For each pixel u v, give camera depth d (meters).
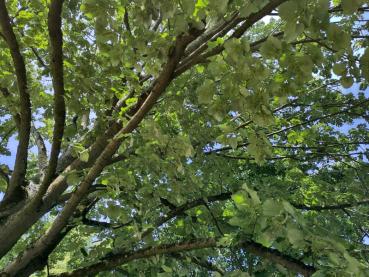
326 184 6.19
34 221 4.38
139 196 4.58
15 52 3.39
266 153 3.01
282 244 3.02
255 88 2.39
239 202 2.89
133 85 3.88
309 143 6.70
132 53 2.97
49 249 5.36
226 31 3.15
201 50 3.16
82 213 5.81
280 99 2.45
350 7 2.05
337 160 6.83
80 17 4.89
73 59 4.18
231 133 2.97
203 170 5.91
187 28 2.48
